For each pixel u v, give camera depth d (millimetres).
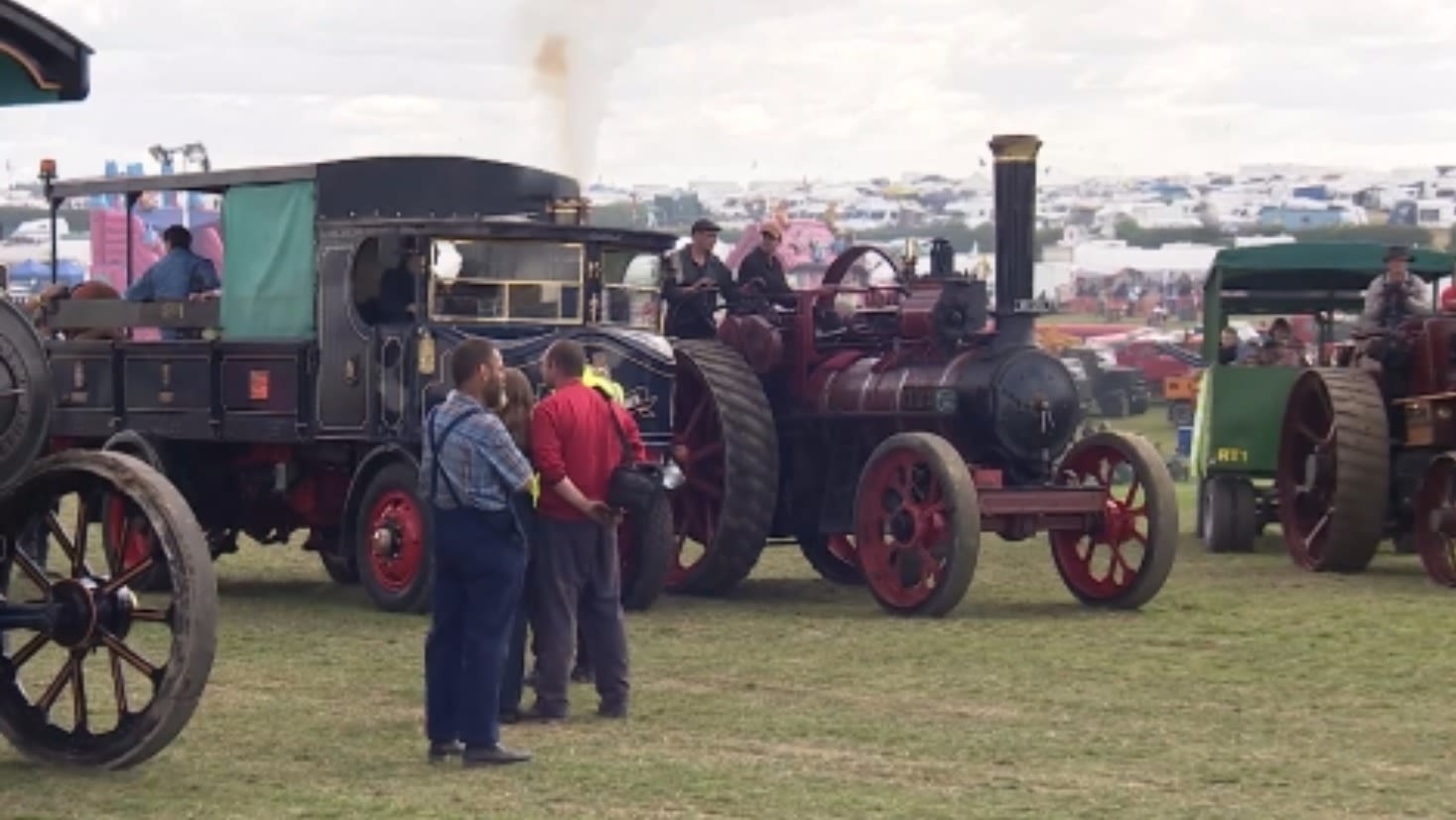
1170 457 37875
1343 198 158000
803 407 16203
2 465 8586
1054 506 14656
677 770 9039
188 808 8281
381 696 10945
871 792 8578
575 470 10242
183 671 8773
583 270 14789
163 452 15898
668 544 14617
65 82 8484
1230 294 22203
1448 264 20734
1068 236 118438
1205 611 14703
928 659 12305
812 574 17828
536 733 9984
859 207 128875
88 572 9281
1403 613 14586
